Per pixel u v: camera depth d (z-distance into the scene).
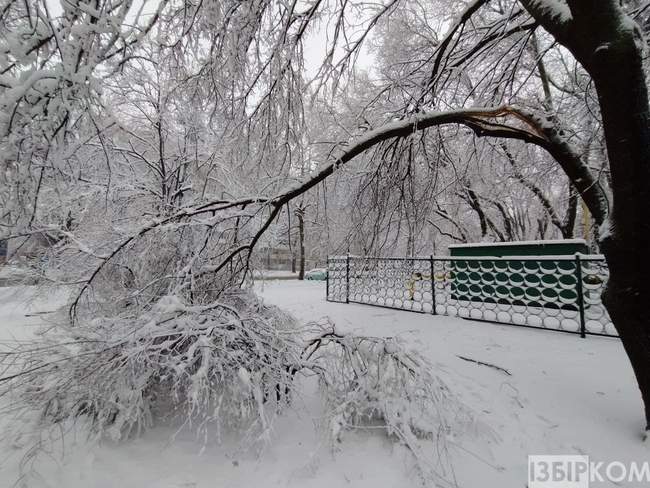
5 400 2.52
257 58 3.76
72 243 3.69
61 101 1.98
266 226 3.78
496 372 3.64
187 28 3.25
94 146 3.67
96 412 2.45
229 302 3.68
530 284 5.38
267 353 2.58
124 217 4.52
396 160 4.98
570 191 8.94
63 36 1.94
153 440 2.51
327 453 2.35
